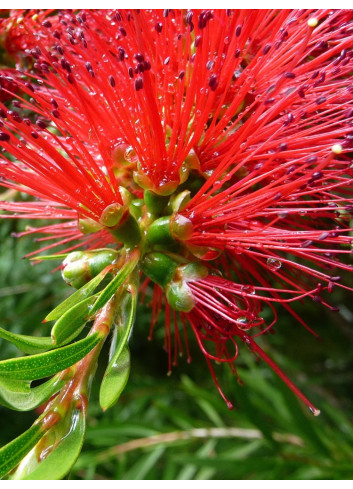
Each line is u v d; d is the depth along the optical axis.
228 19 0.09
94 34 0.09
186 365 0.26
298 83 0.09
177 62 0.09
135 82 0.08
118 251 0.09
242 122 0.09
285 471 0.15
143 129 0.08
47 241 0.17
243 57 0.09
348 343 0.24
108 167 0.08
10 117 0.08
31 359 0.07
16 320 0.20
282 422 0.16
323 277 0.08
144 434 0.18
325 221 0.10
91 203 0.08
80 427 0.07
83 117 0.09
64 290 0.20
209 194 0.09
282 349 0.25
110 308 0.08
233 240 0.09
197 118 0.08
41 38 0.11
